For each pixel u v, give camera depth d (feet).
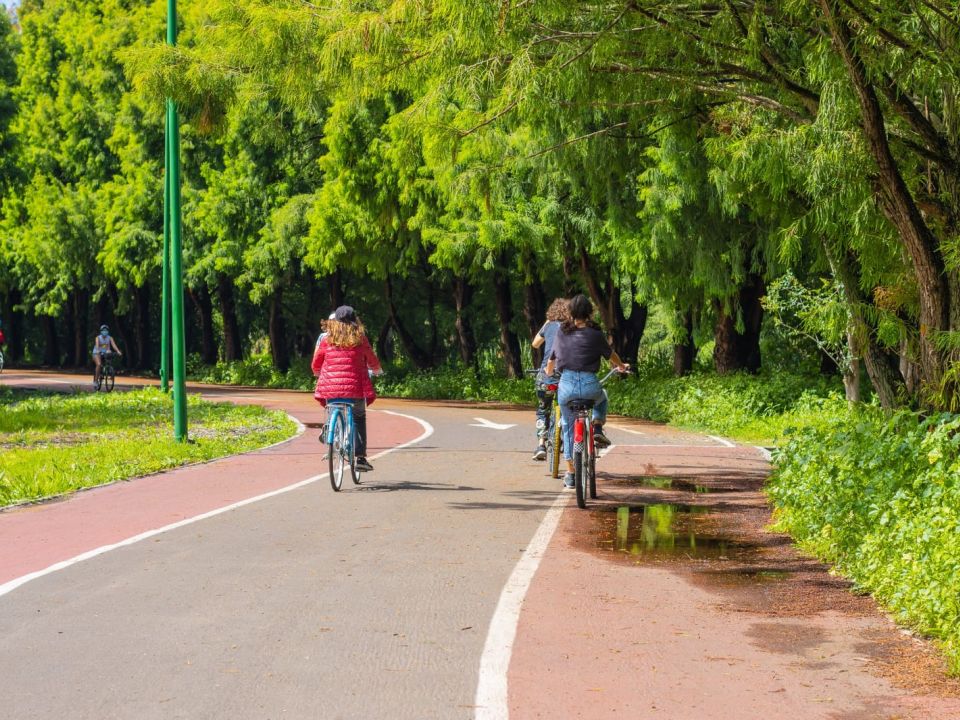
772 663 28.68
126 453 82.07
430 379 214.28
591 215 138.00
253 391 217.15
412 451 89.40
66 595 36.11
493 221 147.02
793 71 47.29
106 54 275.18
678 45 46.75
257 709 24.85
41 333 416.05
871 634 31.73
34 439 98.22
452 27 42.88
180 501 59.82
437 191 163.43
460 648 29.84
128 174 264.52
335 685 26.58
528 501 59.52
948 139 45.34
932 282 46.11
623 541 47.06
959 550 33.22
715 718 24.39
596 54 45.42
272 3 49.42
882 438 48.62
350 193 175.32
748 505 58.44
